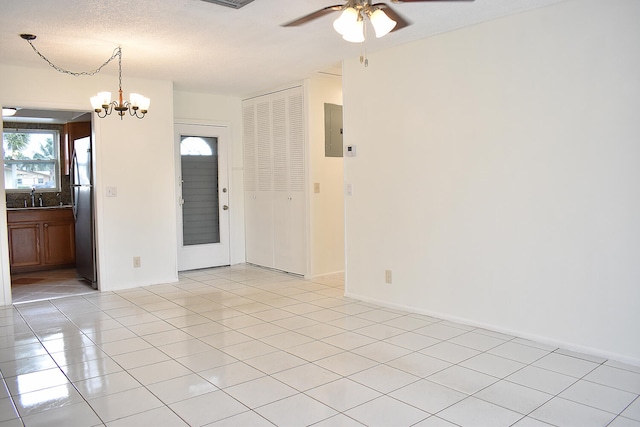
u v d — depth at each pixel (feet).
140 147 17.62
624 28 9.66
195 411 8.07
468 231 12.49
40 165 23.24
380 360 10.27
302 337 11.86
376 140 14.73
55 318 13.78
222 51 14.07
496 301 12.00
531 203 11.20
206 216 21.49
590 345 10.39
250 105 21.45
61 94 16.07
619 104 9.77
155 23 11.51
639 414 7.77
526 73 11.14
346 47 13.93
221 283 18.31
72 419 7.87
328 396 8.57
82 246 18.45
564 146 10.60
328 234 19.35
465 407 8.09
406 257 14.07
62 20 11.21
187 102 20.52
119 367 10.07
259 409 8.11
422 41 13.25
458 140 12.57
